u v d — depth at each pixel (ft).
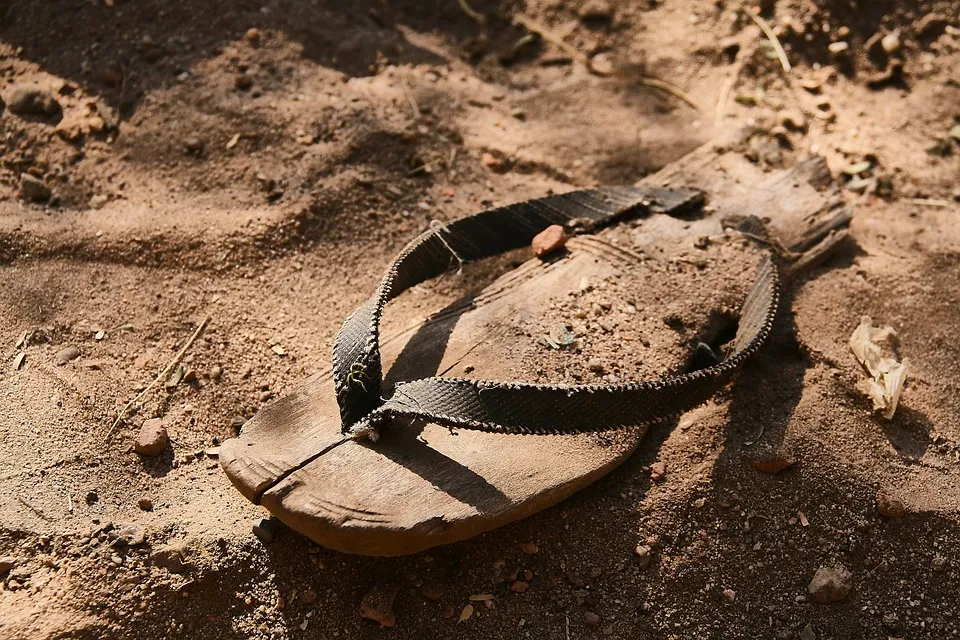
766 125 3.49
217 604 2.65
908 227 3.27
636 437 2.78
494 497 2.63
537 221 3.08
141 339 2.95
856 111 3.56
